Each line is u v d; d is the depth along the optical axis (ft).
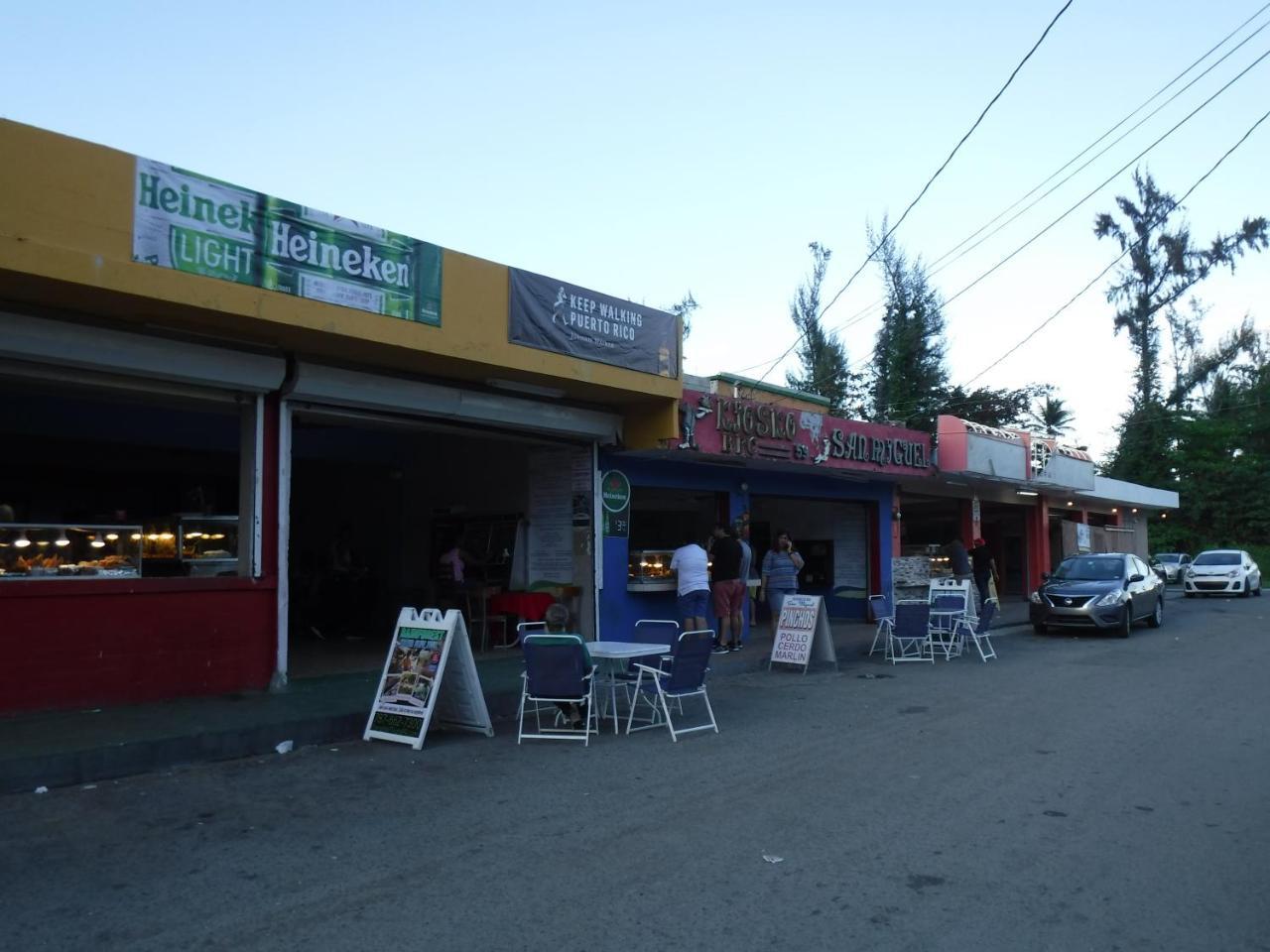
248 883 16.71
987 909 15.57
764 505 70.03
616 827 19.89
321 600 48.55
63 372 27.99
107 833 19.43
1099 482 95.71
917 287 114.52
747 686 39.81
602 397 42.45
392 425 38.78
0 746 23.35
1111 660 47.57
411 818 20.54
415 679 28.17
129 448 47.37
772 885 16.62
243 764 25.39
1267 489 153.69
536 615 44.45
